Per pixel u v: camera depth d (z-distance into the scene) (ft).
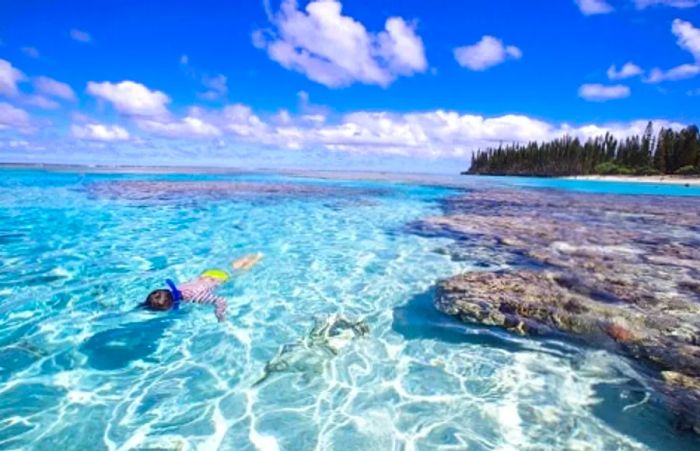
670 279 23.25
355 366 14.33
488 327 17.24
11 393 12.39
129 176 114.32
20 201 54.65
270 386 13.10
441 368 14.19
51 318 17.85
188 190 77.05
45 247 30.09
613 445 10.50
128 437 10.66
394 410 11.95
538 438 10.78
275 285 22.99
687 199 87.45
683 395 12.37
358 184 115.03
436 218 47.91
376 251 30.94
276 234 37.47
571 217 51.03
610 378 13.46
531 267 26.04
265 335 16.66
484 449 10.39
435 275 24.77
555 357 14.83
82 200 56.75
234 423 11.32
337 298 20.97
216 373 13.80
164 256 28.53
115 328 17.04
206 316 18.45
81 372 13.67
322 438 10.78
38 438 10.50
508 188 117.70
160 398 12.35
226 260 27.94
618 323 16.83
